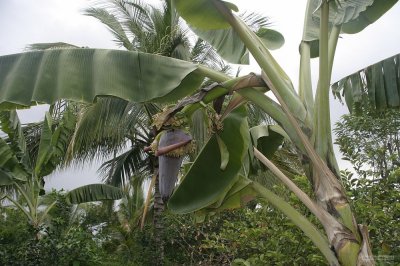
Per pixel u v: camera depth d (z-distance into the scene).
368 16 4.60
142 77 3.73
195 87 3.95
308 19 4.62
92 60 3.75
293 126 3.52
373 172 5.22
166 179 3.74
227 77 3.81
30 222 11.72
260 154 4.39
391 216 4.95
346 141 5.95
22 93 3.63
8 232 11.88
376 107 4.90
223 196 4.57
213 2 3.90
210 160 4.46
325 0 3.52
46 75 3.67
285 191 6.06
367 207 4.67
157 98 3.93
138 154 15.88
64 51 3.79
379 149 5.53
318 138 3.42
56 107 12.52
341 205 3.26
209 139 4.39
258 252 6.33
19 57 3.81
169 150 3.67
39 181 11.61
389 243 4.84
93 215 20.41
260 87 3.78
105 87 3.62
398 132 6.59
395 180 5.05
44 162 11.29
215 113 3.87
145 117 13.27
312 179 3.45
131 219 19.50
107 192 13.38
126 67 3.73
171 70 3.76
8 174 10.28
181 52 12.63
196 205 4.48
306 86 3.77
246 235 5.77
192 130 10.91
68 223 13.82
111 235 17.33
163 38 12.25
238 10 3.98
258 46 3.84
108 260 14.69
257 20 11.70
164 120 3.67
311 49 5.02
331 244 3.25
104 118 11.61
